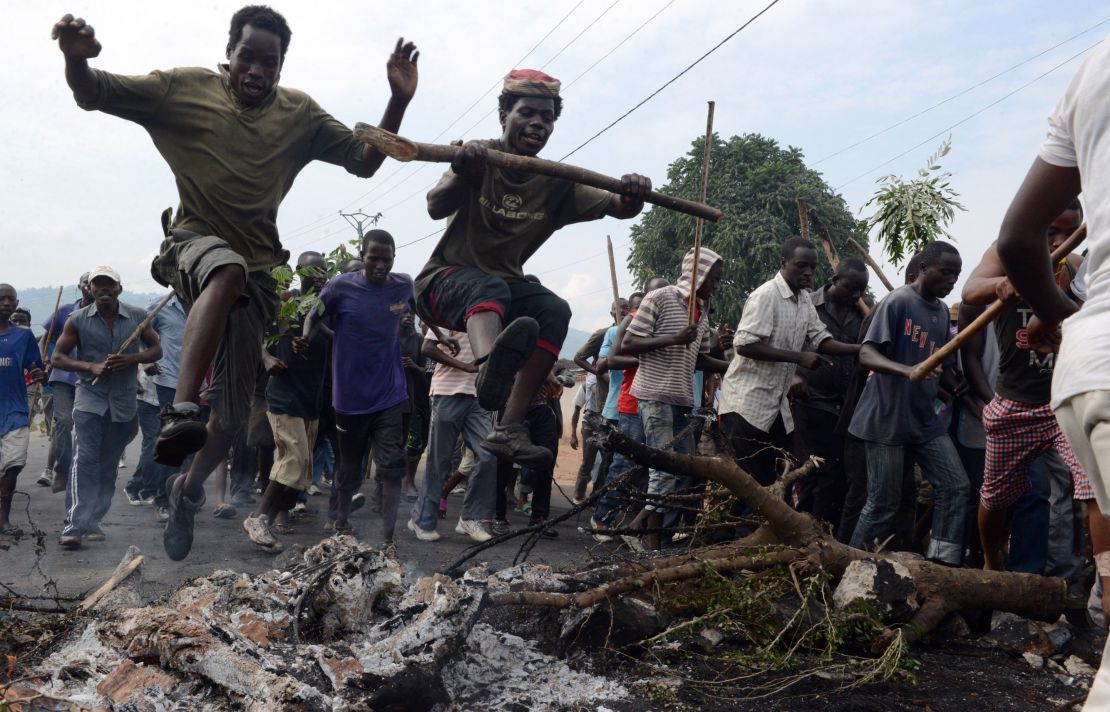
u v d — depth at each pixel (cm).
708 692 309
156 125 385
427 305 428
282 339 629
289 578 344
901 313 516
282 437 635
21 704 242
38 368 723
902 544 570
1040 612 387
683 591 366
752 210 3145
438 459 659
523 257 439
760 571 383
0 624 330
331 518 708
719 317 3092
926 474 520
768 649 333
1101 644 377
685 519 591
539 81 416
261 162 398
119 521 715
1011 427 442
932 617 366
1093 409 181
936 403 589
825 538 392
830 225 3078
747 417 594
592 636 343
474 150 375
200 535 650
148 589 457
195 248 370
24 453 670
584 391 1098
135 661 281
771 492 400
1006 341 442
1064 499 510
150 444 773
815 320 614
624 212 425
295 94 413
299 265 754
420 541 659
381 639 298
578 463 1934
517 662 320
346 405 589
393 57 404
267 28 389
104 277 643
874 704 303
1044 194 214
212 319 354
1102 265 190
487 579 363
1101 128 190
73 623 330
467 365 644
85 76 353
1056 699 314
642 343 617
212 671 261
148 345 664
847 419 562
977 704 307
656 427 615
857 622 352
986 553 486
